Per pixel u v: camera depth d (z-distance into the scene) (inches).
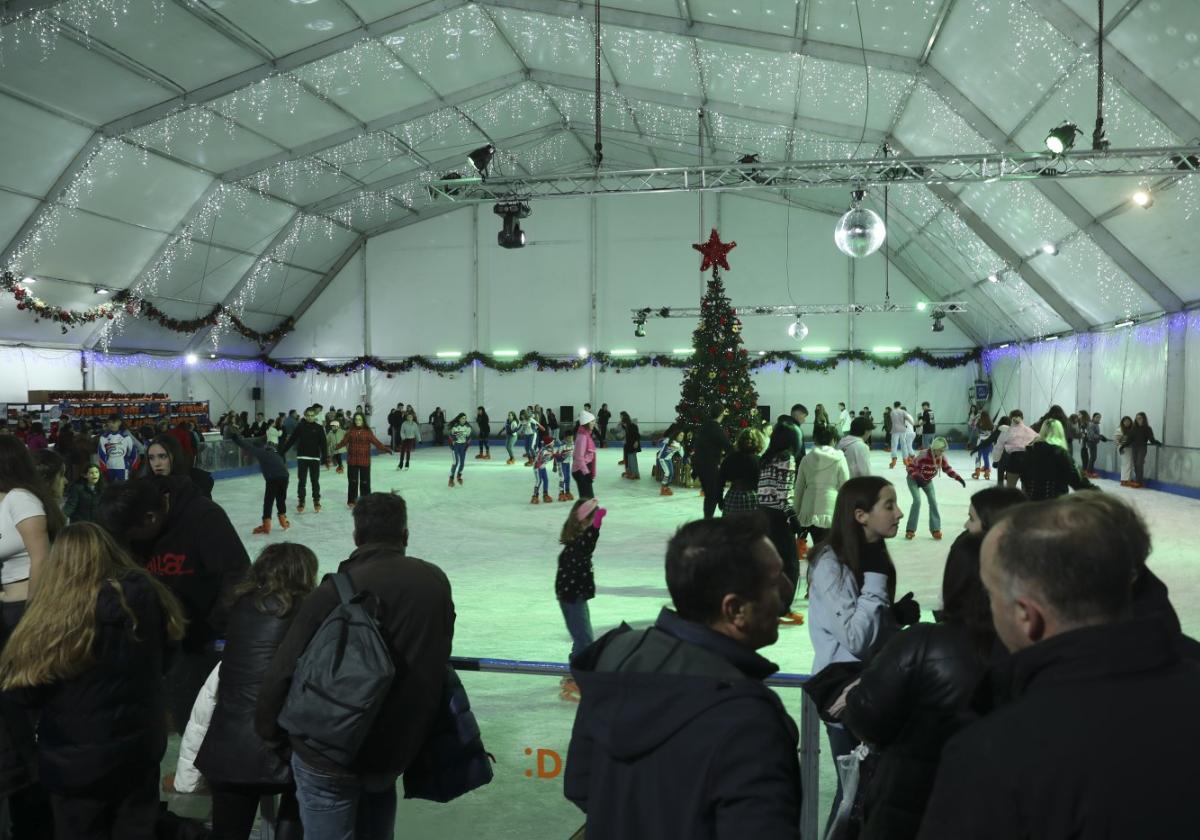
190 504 122.7
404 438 741.3
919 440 958.4
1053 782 34.9
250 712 91.6
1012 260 668.7
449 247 1056.8
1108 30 359.9
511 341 1050.1
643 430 1032.2
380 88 650.2
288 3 512.7
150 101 580.4
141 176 653.9
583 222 1032.2
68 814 90.0
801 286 992.9
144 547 121.6
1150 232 488.1
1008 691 44.2
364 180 839.7
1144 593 64.6
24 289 666.2
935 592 264.2
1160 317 553.3
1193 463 502.0
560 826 116.6
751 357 1003.9
